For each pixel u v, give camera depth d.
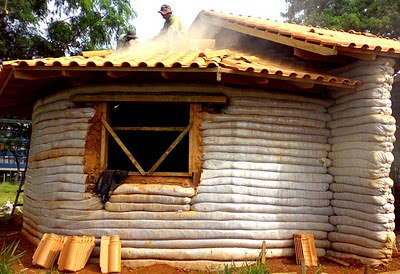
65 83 7.04
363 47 6.05
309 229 6.71
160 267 6.14
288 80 6.14
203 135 6.50
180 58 6.56
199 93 6.55
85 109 6.62
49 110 7.28
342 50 6.20
